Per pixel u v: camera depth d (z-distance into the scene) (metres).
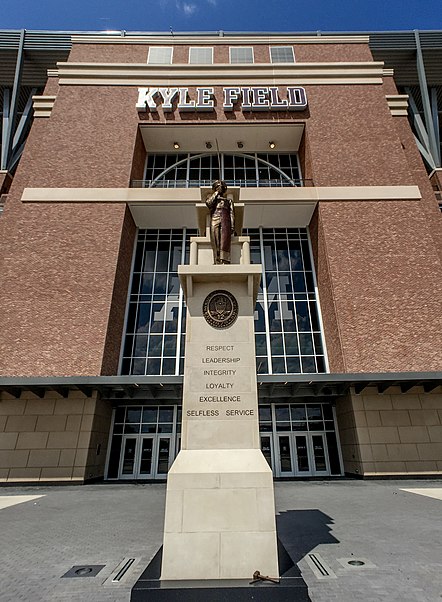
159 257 23.23
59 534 7.04
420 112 31.34
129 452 18.41
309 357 20.45
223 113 25.00
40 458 15.85
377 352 17.88
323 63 26.44
